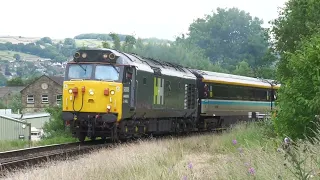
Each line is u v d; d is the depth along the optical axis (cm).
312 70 1341
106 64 2331
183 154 1783
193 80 3338
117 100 2286
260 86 4300
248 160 1127
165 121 2925
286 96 1384
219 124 3825
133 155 1594
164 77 2791
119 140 2344
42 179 1186
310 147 1027
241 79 4103
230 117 3941
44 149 2125
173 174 1136
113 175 1271
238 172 1040
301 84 1359
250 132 2238
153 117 2694
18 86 13388
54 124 4181
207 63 8075
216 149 1967
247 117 4144
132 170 1329
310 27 2286
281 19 2772
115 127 2288
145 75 2514
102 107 2289
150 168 1309
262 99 4359
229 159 1210
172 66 3136
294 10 2655
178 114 3064
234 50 11575
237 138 2148
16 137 5412
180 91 3078
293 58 1406
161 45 6850
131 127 2434
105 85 2294
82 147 2162
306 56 1356
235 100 3925
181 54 7100
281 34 2741
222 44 11738
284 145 728
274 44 2798
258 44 11162
